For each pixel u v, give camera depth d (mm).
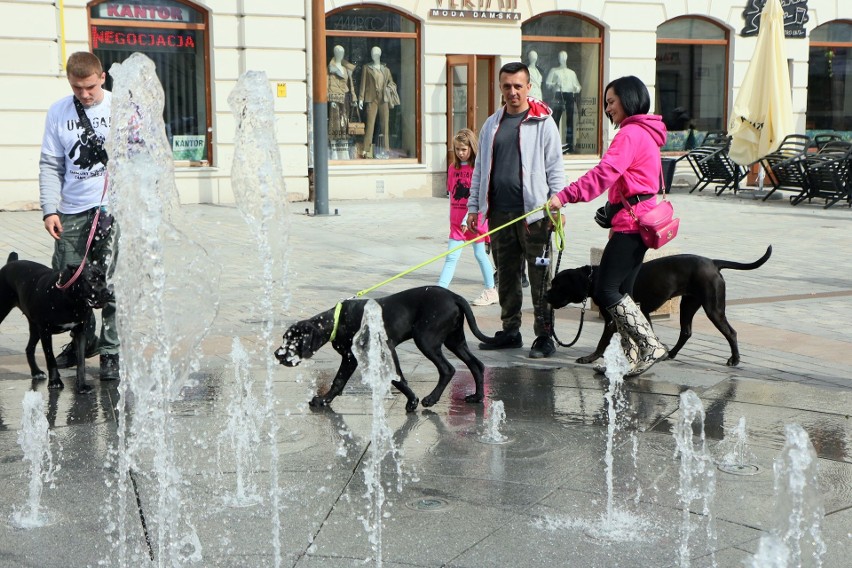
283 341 5426
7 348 7215
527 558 3611
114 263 6133
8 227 14062
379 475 4488
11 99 15812
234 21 17406
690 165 21016
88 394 5941
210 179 17547
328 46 18453
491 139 6949
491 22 19625
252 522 3934
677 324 8016
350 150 18984
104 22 16625
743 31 22078
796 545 3459
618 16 20906
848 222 15391
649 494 4254
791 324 7973
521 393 5938
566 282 6539
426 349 5512
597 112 21297
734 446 4895
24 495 4258
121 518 3994
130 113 5535
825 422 5293
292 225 14836
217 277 6320
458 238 8703
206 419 5355
